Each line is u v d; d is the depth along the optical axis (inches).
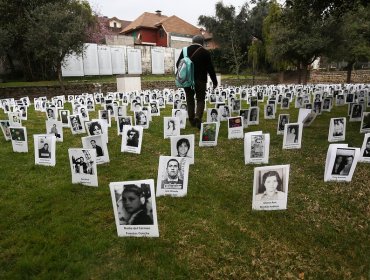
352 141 172.1
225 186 118.3
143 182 82.9
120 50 900.0
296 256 78.5
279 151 158.9
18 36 610.5
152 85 743.7
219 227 90.7
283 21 290.0
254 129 213.2
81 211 99.7
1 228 91.4
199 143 170.7
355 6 245.6
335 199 105.9
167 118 186.4
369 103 331.9
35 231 89.0
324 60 1145.4
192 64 196.5
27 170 137.3
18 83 658.2
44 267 74.2
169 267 74.2
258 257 78.4
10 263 76.4
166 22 1584.6
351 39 784.3
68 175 130.7
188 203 104.3
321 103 268.8
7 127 186.2
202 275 72.3
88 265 74.9
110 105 266.8
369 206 100.8
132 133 160.6
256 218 95.3
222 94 399.2
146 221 84.4
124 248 81.0
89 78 815.1
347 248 81.4
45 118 279.7
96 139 141.3
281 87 534.9
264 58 1130.0
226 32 1089.4
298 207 101.8
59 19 518.0
